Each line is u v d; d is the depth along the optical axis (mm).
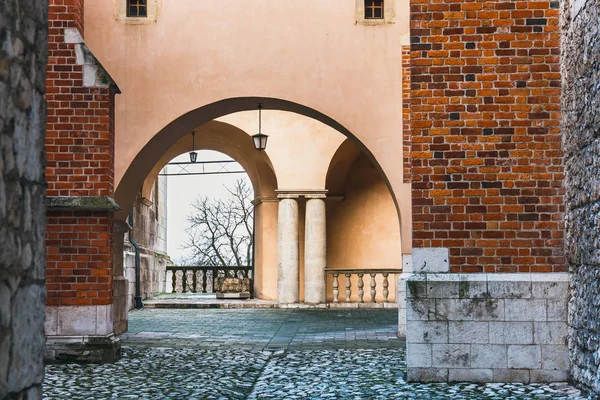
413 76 8773
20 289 3195
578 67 8023
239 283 22875
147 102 12859
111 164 10828
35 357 3312
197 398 7684
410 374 8430
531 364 8328
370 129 13102
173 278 27812
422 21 8812
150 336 13609
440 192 8641
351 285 22328
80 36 10742
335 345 12164
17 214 3184
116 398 7668
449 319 8422
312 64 13094
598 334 7344
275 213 22875
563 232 8539
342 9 13172
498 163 8648
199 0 13031
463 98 8727
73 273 10367
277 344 12398
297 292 21047
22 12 3256
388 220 22578
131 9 13094
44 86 3494
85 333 10281
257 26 13070
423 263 8578
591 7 7594
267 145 20984
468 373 8383
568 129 8391
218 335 13812
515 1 8773
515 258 8539
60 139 10594
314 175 20953
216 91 12930
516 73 8719
